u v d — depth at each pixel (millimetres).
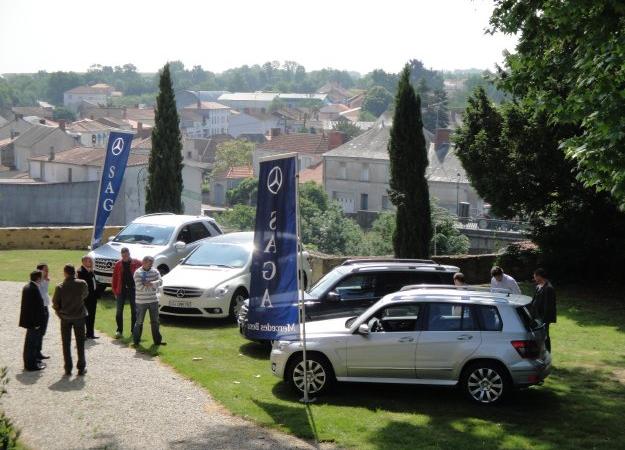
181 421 11070
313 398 12422
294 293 12234
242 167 113062
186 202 80938
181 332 17188
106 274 20438
